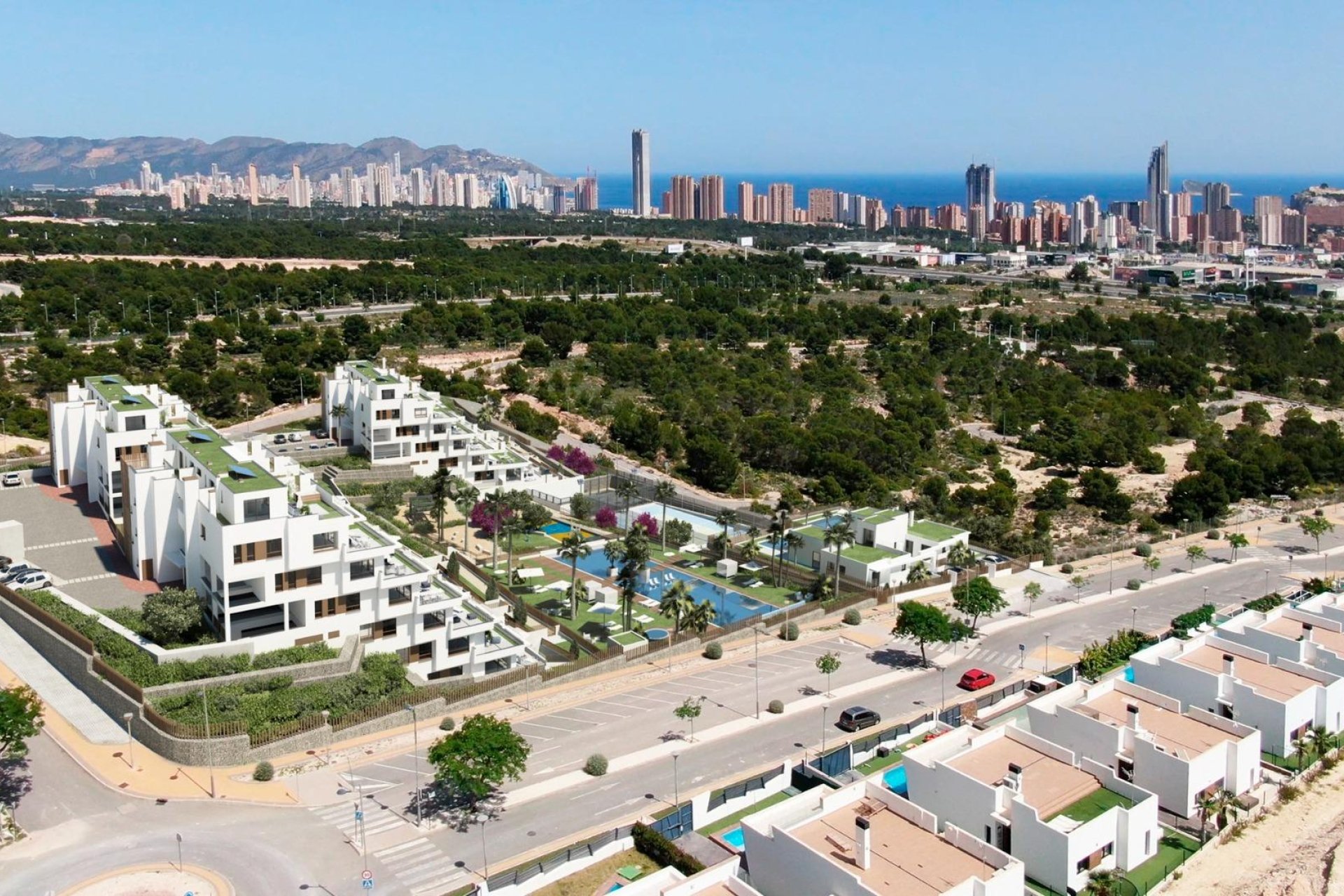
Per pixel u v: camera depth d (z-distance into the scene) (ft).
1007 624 508.94
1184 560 618.44
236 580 394.11
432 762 319.88
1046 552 610.24
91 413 577.84
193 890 279.28
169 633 394.93
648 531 625.00
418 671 416.26
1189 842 301.84
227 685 371.56
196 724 347.36
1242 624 424.46
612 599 529.45
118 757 344.49
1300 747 351.87
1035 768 310.86
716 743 375.66
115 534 519.60
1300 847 301.43
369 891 281.54
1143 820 287.89
